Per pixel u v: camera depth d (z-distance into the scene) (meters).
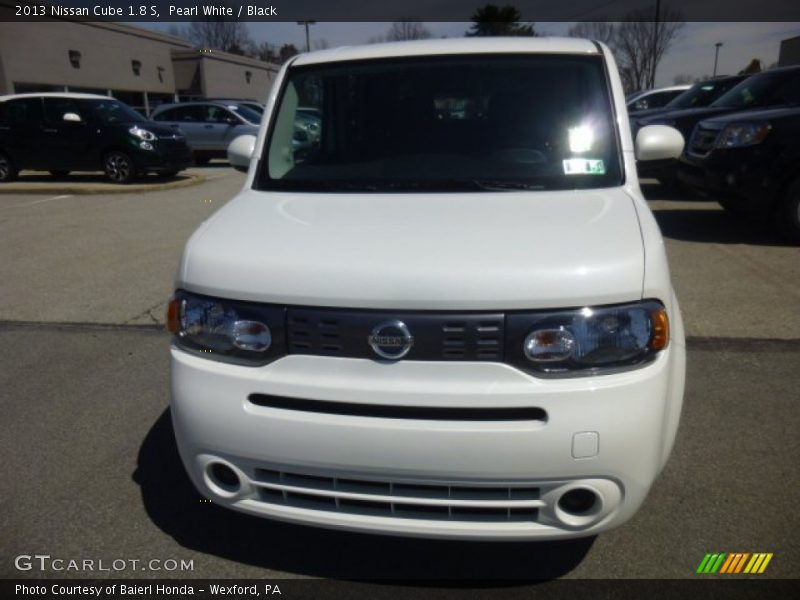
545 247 2.13
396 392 2.02
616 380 2.02
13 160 13.40
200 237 2.45
